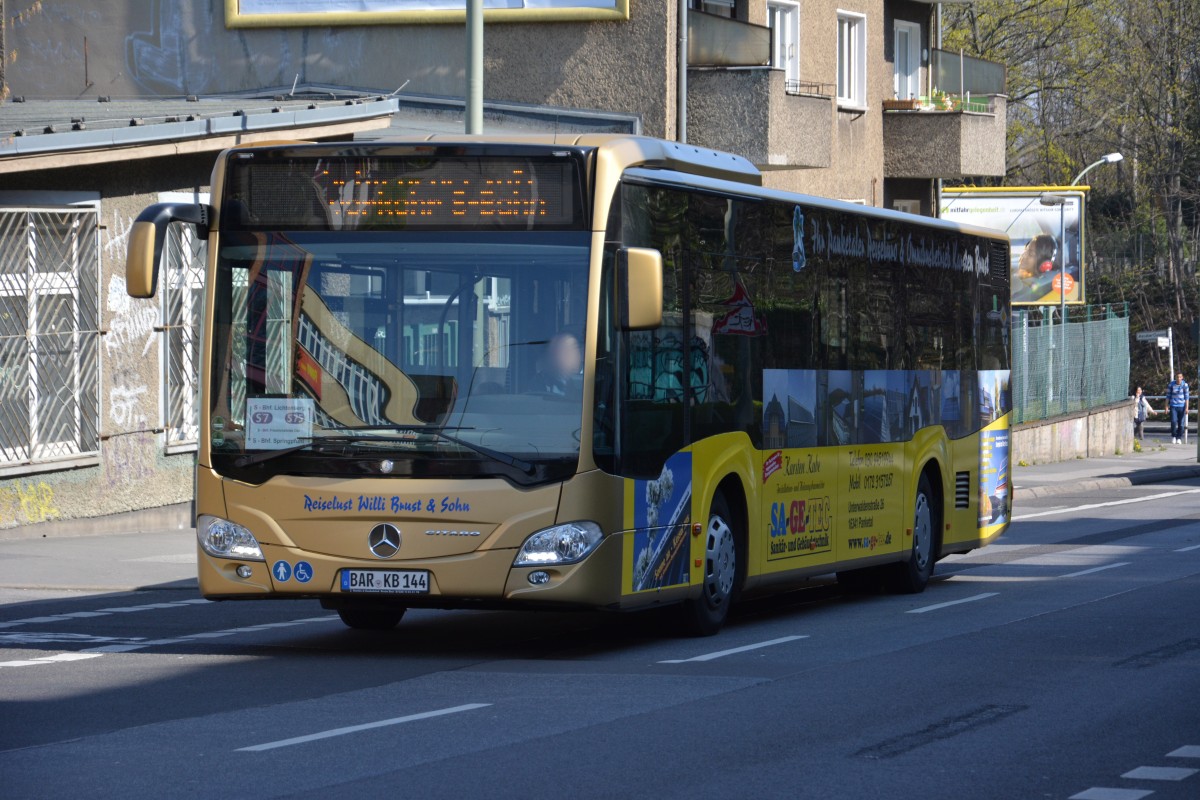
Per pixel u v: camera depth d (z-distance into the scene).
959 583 23.55
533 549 14.41
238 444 14.82
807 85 44.53
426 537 14.44
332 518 14.56
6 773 10.02
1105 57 95.81
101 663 15.00
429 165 14.71
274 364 14.82
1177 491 48.53
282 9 42.69
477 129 24.91
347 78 42.50
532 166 14.66
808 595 22.02
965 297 23.72
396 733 11.39
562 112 40.75
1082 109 99.69
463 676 14.16
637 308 14.37
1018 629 17.72
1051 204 65.31
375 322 14.71
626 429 14.95
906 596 21.67
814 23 46.66
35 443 26.25
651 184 15.41
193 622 18.53
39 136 24.36
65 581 22.00
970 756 10.79
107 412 27.69
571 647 16.22
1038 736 11.50
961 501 23.48
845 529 19.59
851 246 19.84
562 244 14.60
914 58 54.25
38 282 26.25
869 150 50.91
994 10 90.44
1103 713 12.43
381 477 14.51
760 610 20.12
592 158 14.68
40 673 14.33
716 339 16.61
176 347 29.27
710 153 17.36
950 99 53.69
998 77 56.84
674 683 13.75
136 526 28.31
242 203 14.98
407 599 14.54
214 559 14.87
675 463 15.75
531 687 13.52
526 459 14.45
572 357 14.55
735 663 15.02
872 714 12.30
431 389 14.58
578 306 14.57
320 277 14.81
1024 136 100.44
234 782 9.77
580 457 14.47
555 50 40.75
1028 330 59.25
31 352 26.12
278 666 14.81
